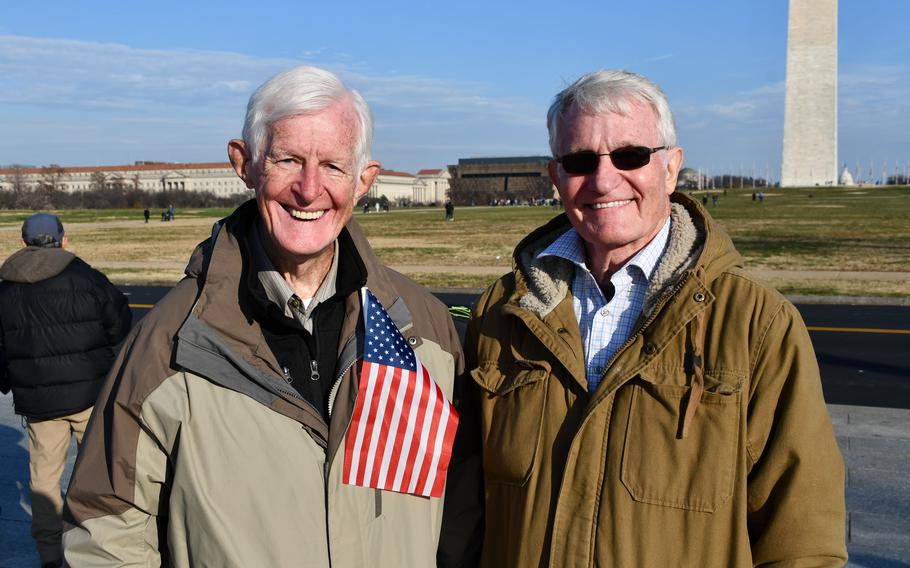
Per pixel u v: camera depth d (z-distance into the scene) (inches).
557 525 74.9
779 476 70.1
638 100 77.9
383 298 83.3
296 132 74.7
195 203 4586.6
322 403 80.1
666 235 81.4
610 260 82.1
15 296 154.9
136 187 5073.8
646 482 71.8
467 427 89.4
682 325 73.0
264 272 79.4
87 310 158.9
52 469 159.3
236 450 72.9
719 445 70.3
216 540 71.3
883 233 1199.6
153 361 74.4
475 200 5556.1
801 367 70.3
